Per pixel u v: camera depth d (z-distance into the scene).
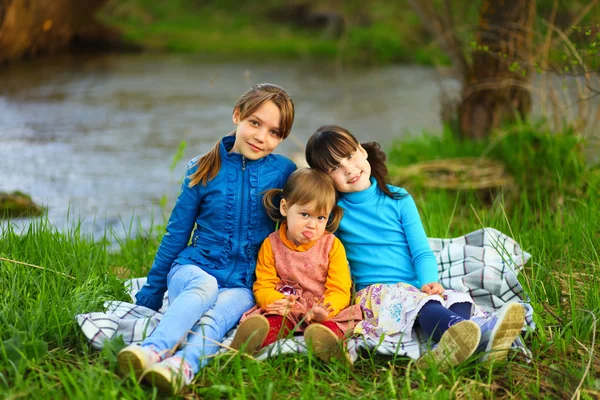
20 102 11.12
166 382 2.65
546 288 3.63
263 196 3.38
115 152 8.41
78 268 3.88
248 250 3.39
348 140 3.39
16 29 12.89
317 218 3.24
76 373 2.74
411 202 3.52
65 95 11.95
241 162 3.38
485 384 2.78
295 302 3.22
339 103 12.45
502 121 6.43
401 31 18.09
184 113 11.00
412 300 3.18
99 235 5.44
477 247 3.75
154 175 7.43
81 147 8.57
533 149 5.75
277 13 24.16
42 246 4.02
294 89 13.92
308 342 2.95
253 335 2.95
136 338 3.07
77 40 16.88
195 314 3.00
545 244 4.21
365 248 3.49
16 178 7.03
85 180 7.11
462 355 2.84
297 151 8.75
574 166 5.44
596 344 3.18
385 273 3.45
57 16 14.38
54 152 8.24
